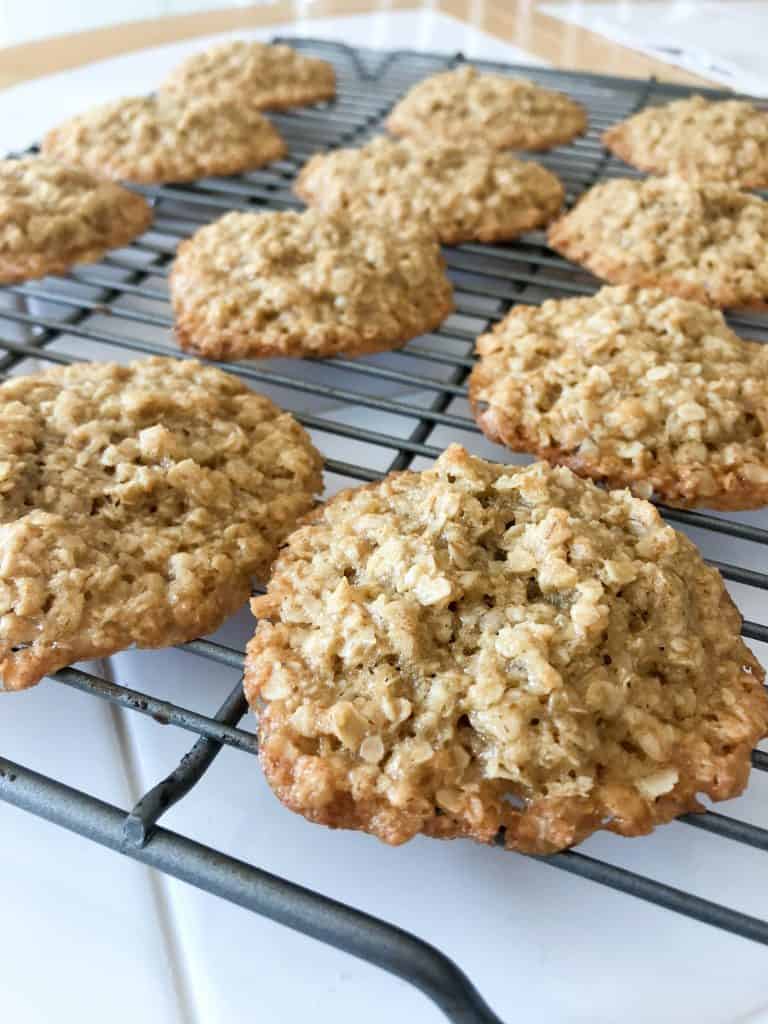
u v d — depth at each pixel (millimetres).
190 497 127
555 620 107
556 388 152
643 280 184
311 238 182
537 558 113
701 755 102
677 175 203
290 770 100
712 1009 94
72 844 107
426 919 102
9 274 188
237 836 108
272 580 119
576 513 122
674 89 281
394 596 110
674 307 160
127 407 135
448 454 129
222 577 121
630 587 112
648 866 107
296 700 104
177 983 96
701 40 335
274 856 107
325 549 121
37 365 184
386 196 209
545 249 210
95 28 344
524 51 323
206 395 141
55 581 114
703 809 101
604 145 252
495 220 207
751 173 226
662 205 196
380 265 178
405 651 104
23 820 109
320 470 143
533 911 103
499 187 213
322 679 105
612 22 350
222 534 126
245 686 108
